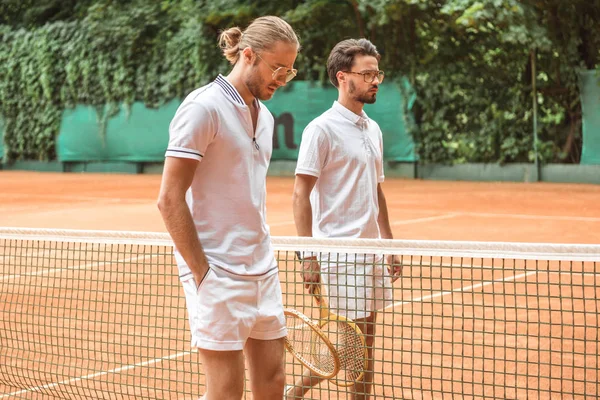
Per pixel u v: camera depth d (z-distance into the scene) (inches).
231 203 127.8
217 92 125.6
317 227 178.1
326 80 1042.1
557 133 972.6
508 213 607.2
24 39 1305.4
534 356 221.3
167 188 122.2
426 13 1000.2
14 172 1278.3
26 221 569.3
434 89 1005.8
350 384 159.3
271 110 1069.1
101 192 849.5
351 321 157.6
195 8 1182.9
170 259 384.8
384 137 1031.6
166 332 249.4
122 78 1213.1
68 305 285.1
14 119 1322.6
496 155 992.9
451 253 153.6
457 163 1010.1
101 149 1245.1
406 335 246.7
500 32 973.2
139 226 537.6
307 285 169.9
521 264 363.6
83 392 194.5
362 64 172.6
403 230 504.4
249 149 128.3
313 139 173.2
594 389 193.5
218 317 126.1
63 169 1290.6
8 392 195.8
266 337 135.0
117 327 255.0
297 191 172.9
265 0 1137.4
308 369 160.4
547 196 762.2
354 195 175.0
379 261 176.6
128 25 1210.0
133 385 190.1
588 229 503.5
